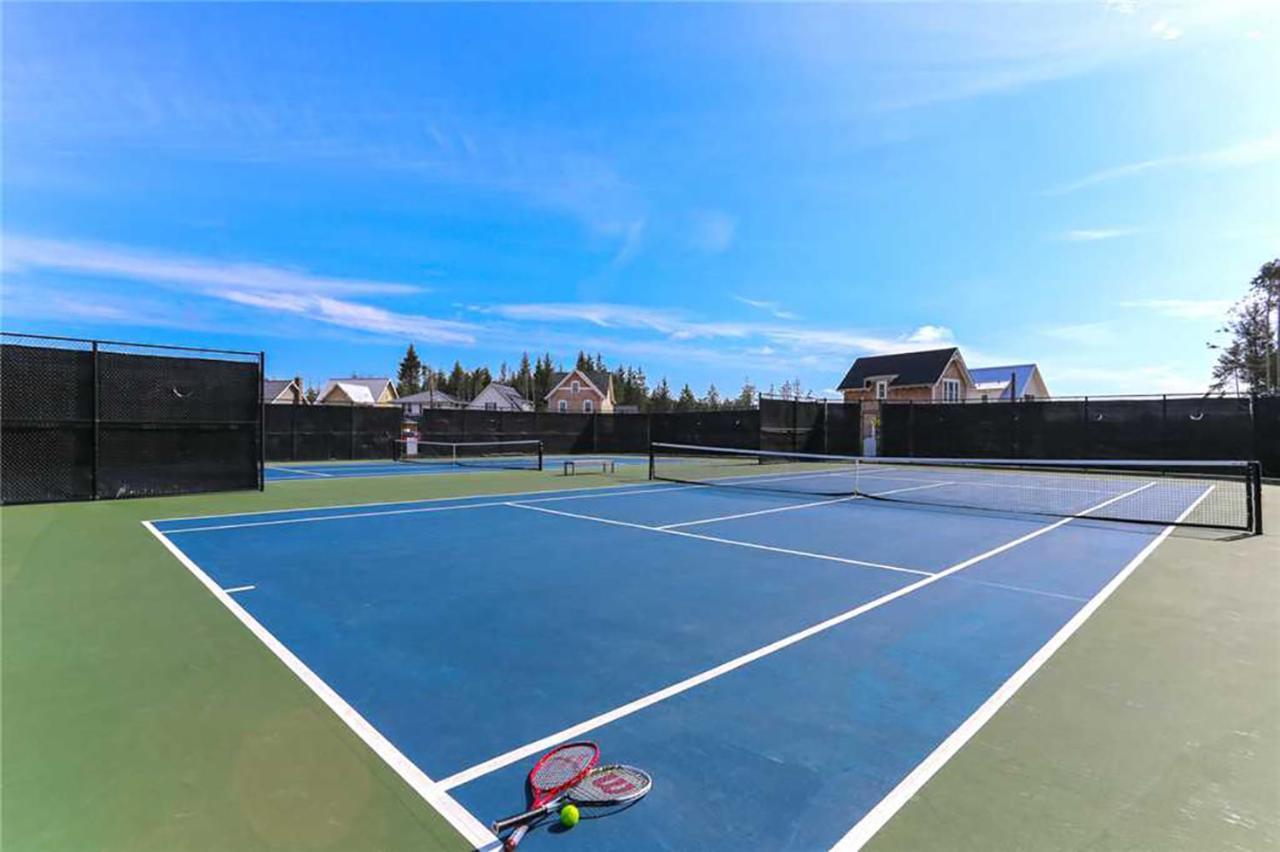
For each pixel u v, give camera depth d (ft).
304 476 56.75
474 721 10.52
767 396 81.25
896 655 13.69
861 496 45.78
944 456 80.94
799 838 7.49
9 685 11.73
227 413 43.01
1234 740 9.97
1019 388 145.79
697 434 98.73
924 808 8.11
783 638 14.78
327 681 12.09
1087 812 8.03
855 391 137.90
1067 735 10.13
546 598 18.02
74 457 37.78
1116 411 69.36
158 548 24.50
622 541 26.78
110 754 9.27
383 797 8.29
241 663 12.94
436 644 14.19
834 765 9.20
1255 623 16.15
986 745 9.80
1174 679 12.42
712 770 9.04
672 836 7.54
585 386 206.69
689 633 15.08
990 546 26.48
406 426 82.89
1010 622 16.11
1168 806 8.16
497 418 93.66
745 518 33.94
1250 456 61.82
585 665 13.03
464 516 33.60
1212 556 24.70
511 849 7.13
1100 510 39.17
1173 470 64.64
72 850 7.06
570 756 8.93
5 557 22.81
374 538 27.02
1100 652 13.94
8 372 35.65
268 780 8.63
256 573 20.67
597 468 71.05
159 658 13.16
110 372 38.75
